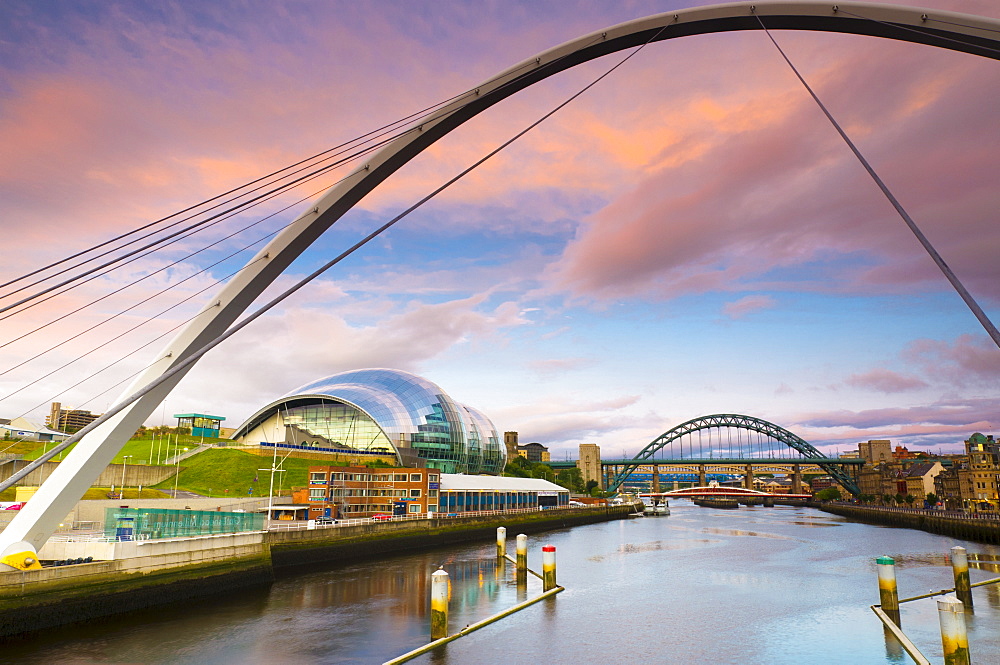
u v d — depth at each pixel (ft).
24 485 246.88
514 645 106.32
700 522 459.32
